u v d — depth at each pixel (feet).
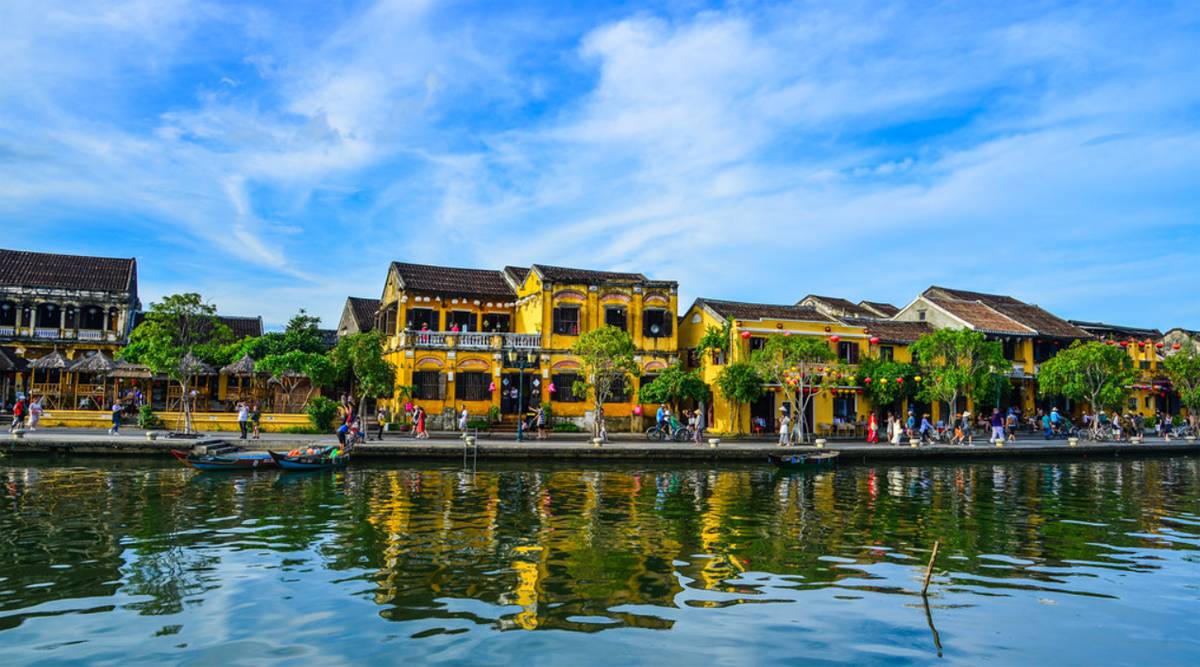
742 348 142.51
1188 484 90.02
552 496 73.51
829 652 32.09
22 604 37.17
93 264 178.29
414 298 152.05
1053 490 83.76
